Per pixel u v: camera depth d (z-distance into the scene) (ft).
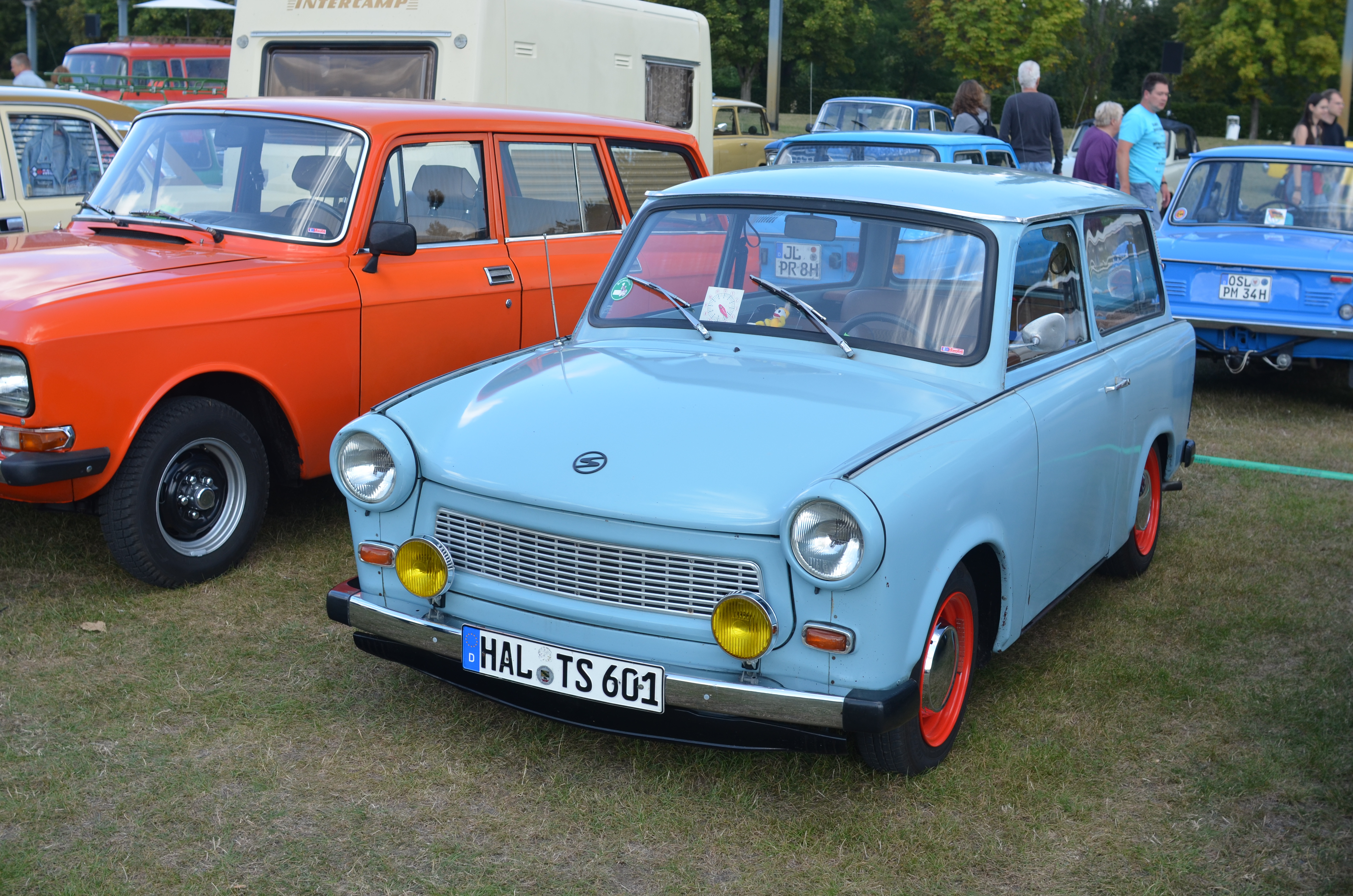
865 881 10.03
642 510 10.14
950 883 10.03
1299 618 15.89
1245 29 180.55
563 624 10.66
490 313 18.67
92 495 14.88
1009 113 41.11
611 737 12.23
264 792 11.03
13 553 16.69
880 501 9.65
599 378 12.15
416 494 11.40
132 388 14.32
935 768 11.71
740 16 169.27
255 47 28.99
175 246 16.98
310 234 16.93
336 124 17.52
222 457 15.80
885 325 12.59
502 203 19.13
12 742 11.67
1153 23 221.66
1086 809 11.13
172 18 157.07
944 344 12.31
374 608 11.57
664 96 33.73
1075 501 13.37
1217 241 28.09
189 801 10.82
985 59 157.99
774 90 93.86
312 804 10.85
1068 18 153.28
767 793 11.28
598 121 21.13
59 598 15.19
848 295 12.86
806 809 11.02
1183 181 30.14
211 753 11.66
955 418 11.19
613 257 14.44
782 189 13.64
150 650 13.82
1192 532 19.40
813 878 10.04
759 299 13.21
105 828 10.36
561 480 10.57
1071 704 13.28
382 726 12.32
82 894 9.44
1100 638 15.21
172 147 18.21
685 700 10.14
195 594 15.47
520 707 11.10
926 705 11.16
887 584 9.75
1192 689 13.66
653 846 10.42
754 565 9.96
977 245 12.64
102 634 14.19
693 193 14.19
